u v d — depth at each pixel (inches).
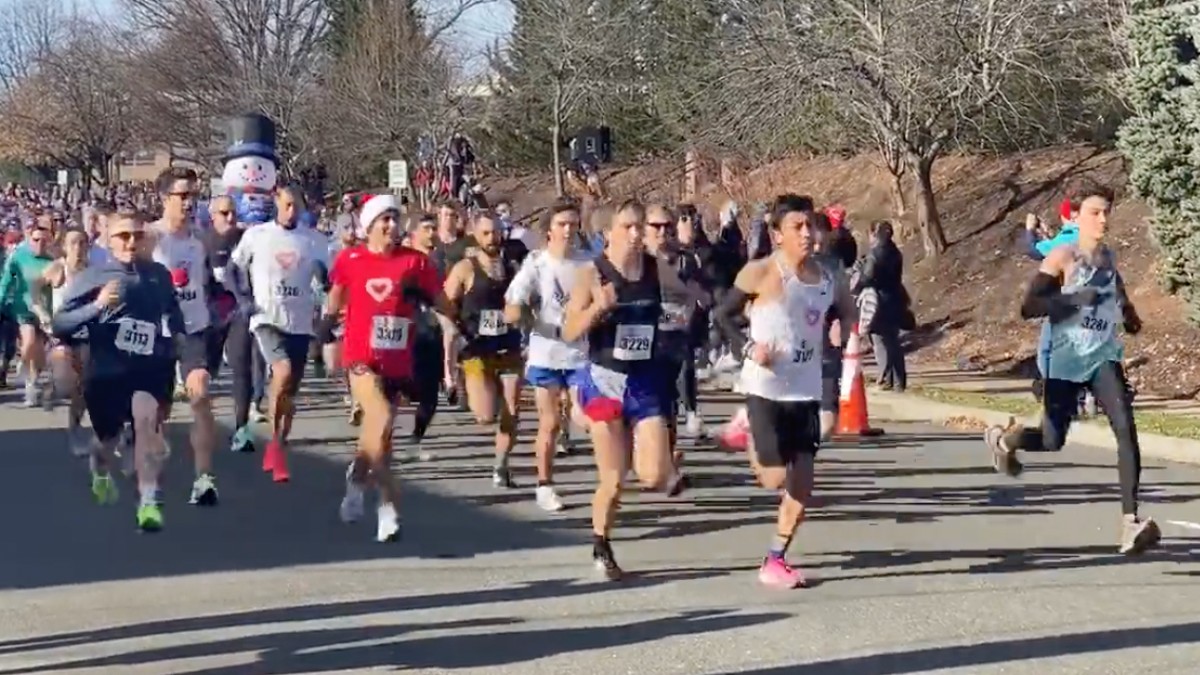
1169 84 776.9
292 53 1813.5
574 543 399.5
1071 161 1141.7
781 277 338.0
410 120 1670.8
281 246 482.0
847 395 629.0
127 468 460.1
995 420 664.4
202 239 538.0
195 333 481.7
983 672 278.7
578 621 317.4
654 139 1624.0
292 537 407.2
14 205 1578.5
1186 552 389.7
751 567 369.7
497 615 322.7
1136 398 723.4
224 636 306.0
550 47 1616.6
